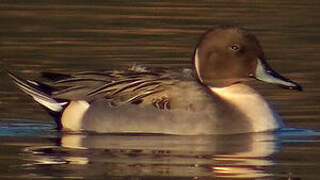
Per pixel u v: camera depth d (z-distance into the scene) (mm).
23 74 19266
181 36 22859
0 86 18484
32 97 16125
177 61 20281
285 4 26891
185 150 14398
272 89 18406
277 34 23109
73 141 15008
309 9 26172
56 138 15227
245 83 17625
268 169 13383
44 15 25203
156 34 23094
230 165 13578
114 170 13258
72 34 23094
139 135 15414
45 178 12867
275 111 16109
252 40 15820
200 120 15359
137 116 15492
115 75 15953
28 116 16531
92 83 15883
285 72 19562
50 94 15992
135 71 16047
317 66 20062
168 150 14398
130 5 26703
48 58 20656
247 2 27156
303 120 16281
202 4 26859
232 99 15656
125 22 24484
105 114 15609
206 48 15828
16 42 22219
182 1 27312
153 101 15523
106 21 24609
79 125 15711
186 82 15648
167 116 15414
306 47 21859
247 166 13516
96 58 20609
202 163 13648
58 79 16125
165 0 27406
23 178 12859
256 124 15562
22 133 15539
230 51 15758
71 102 15859
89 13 25594
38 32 23250
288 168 13438
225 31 15828
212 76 15805
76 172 13164
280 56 21000
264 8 26266
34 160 13805
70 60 20469
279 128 15727
